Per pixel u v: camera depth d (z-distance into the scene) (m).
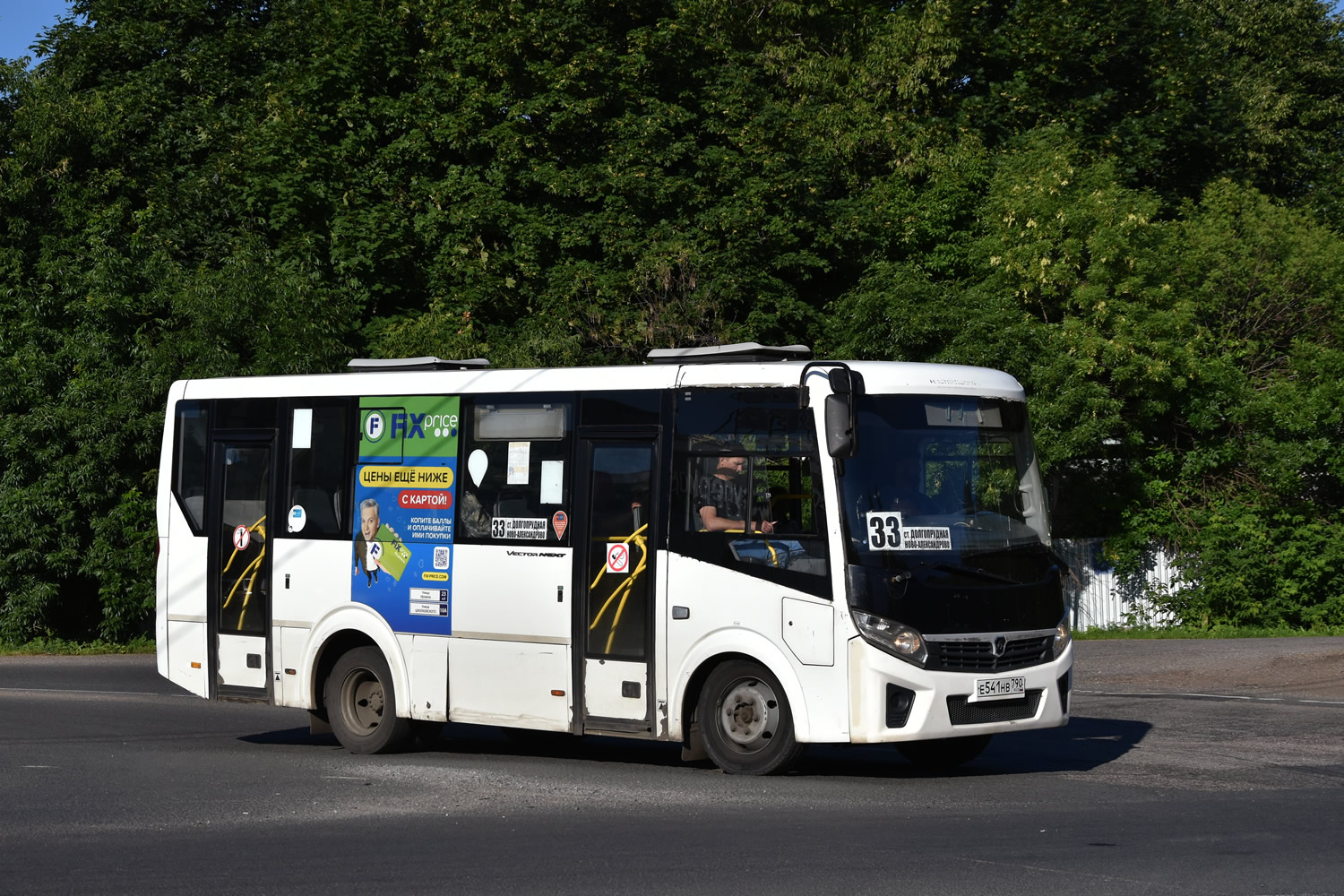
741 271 25.75
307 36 29.89
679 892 6.84
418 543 11.96
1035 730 13.20
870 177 29.70
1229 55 42.06
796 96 30.80
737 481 10.34
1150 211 25.86
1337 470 27.14
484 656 11.52
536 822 8.81
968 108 31.14
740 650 10.16
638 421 10.88
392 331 25.41
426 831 8.57
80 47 31.12
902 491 10.06
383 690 12.23
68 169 26.73
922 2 32.75
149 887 7.16
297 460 12.80
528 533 11.34
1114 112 32.88
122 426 24.59
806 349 10.78
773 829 8.39
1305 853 7.52
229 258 25.62
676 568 10.52
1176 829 8.22
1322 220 35.78
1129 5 32.34
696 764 11.57
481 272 25.77
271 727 14.82
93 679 19.92
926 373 10.48
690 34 28.44
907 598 9.78
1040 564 10.43
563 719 11.04
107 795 10.10
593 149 27.41
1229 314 28.34
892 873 7.15
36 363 24.69
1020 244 26.30
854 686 9.68
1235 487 27.84
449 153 27.78
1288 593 26.97
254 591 12.95
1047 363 24.98
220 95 30.69
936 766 11.09
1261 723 13.59
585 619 10.97
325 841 8.28
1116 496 28.03
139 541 24.59
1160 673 18.72
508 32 26.89
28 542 24.36
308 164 26.80
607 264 26.27
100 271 25.08
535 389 11.46
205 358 24.56
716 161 26.42
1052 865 7.28
